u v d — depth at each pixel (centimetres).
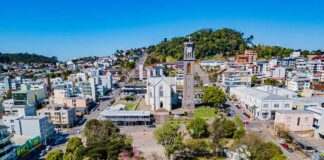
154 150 9456
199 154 9019
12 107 14625
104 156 7175
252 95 14438
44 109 12962
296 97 14675
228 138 10200
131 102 17462
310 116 10956
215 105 14912
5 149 7744
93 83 18062
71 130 12319
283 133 10150
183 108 14700
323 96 15350
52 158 7500
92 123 9769
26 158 8969
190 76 14362
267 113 13088
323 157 7812
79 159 7138
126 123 12738
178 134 9606
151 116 13412
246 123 12288
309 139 10175
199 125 10375
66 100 15550
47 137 10519
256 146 7488
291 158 8462
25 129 10012
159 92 14338
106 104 17625
